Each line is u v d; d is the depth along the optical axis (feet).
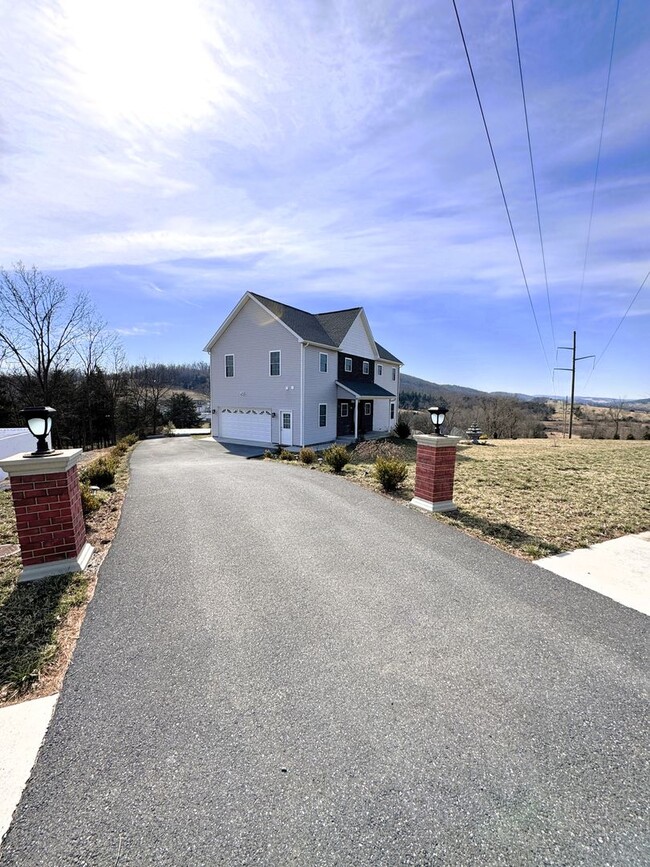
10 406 77.51
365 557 13.80
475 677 7.84
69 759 5.90
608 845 4.75
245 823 4.97
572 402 94.27
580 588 11.69
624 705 7.15
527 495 22.31
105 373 97.71
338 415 69.51
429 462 18.98
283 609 10.39
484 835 4.86
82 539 13.53
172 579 12.06
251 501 20.80
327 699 7.19
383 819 5.04
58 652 8.55
